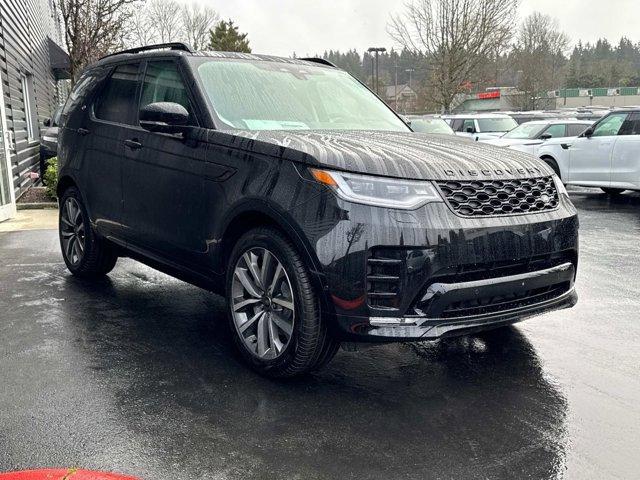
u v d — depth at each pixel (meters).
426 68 31.94
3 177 8.88
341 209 3.05
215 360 3.76
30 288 5.27
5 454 2.66
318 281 3.12
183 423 2.96
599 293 5.35
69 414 3.03
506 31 30.64
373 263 3.03
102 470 2.55
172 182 4.06
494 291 3.20
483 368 3.71
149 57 4.66
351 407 3.17
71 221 5.53
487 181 3.26
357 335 3.08
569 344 4.10
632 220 9.58
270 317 3.45
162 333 4.21
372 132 4.09
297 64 4.90
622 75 82.75
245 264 3.59
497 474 2.57
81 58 16.25
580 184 12.29
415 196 3.09
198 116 3.95
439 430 2.94
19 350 3.85
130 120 4.64
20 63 12.95
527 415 3.10
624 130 11.55
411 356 3.89
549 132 14.57
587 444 2.82
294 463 2.64
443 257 3.05
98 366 3.63
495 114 18.55
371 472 2.58
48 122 13.02
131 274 5.82
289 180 3.26
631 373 3.63
